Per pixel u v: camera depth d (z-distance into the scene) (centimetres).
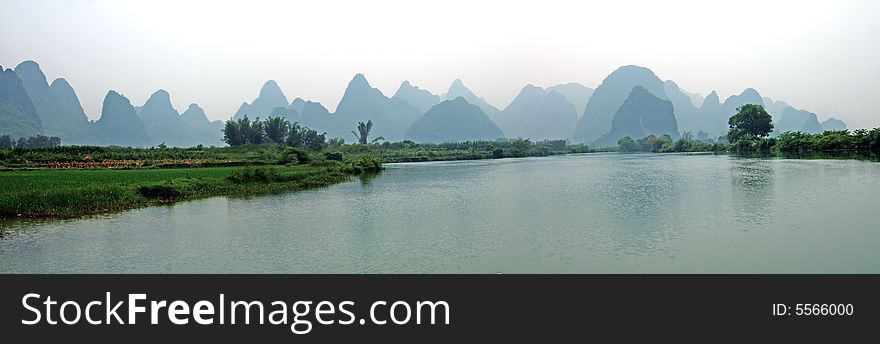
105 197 2453
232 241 1620
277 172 4016
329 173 4594
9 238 1698
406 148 12162
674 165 5681
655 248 1412
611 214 2027
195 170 4553
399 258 1371
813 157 5888
